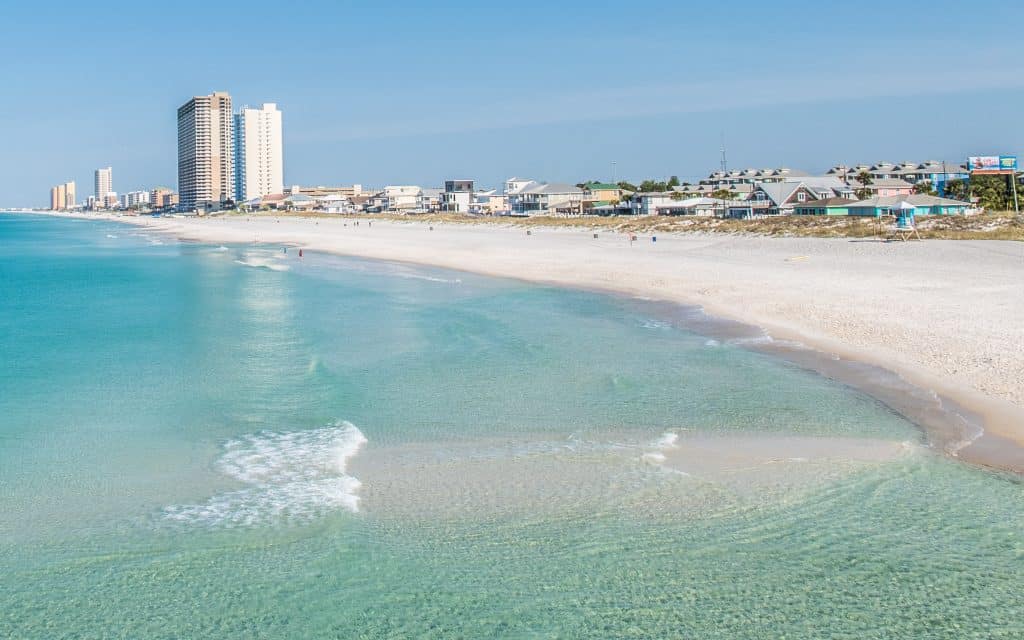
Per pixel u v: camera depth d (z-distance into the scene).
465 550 13.95
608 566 13.28
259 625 11.97
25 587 13.10
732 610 12.00
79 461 18.92
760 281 46.62
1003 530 14.09
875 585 12.52
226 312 44.31
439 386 25.25
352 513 15.49
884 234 67.88
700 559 13.42
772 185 111.31
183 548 14.25
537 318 38.53
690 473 17.00
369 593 12.70
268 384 26.33
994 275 43.25
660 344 30.94
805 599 12.22
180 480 17.55
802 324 32.91
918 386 22.70
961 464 16.98
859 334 29.88
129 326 39.72
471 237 106.44
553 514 15.20
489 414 21.92
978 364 24.09
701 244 76.69
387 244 100.75
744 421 20.47
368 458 18.61
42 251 111.12
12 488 17.20
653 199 130.62
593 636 11.48
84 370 29.11
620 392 23.75
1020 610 11.79
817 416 20.62
